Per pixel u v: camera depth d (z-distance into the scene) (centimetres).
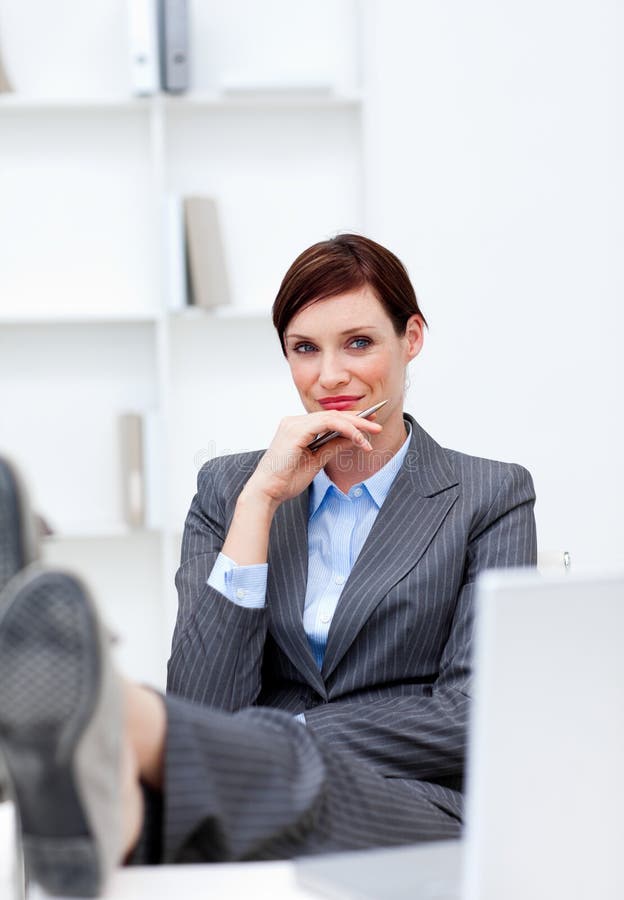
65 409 351
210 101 335
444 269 347
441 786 156
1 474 102
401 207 346
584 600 94
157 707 108
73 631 91
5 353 350
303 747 123
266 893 99
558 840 95
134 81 326
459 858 106
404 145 345
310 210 350
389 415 173
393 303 170
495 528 168
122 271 350
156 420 331
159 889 100
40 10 341
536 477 349
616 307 347
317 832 120
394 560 165
